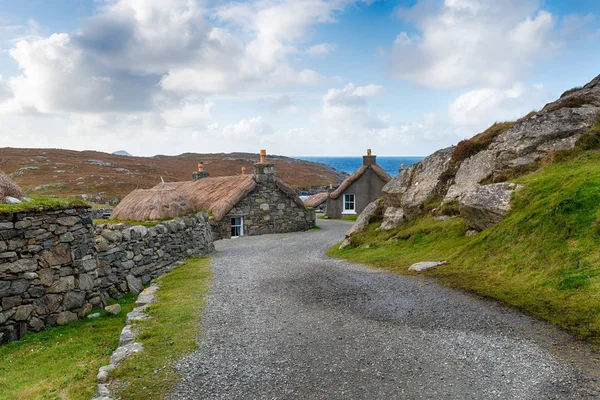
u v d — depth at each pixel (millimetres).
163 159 132500
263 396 5406
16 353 8117
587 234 8961
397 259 13867
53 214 9914
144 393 5488
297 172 123375
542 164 13977
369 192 41156
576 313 7199
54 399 5434
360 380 5754
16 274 9164
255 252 19641
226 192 30625
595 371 5535
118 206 21766
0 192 9797
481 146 17266
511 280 9375
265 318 8562
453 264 11609
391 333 7398
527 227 10438
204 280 12664
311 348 6906
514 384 5434
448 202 16344
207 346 7059
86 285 10680
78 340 8586
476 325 7453
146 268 14273
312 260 16266
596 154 12859
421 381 5652
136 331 7777
